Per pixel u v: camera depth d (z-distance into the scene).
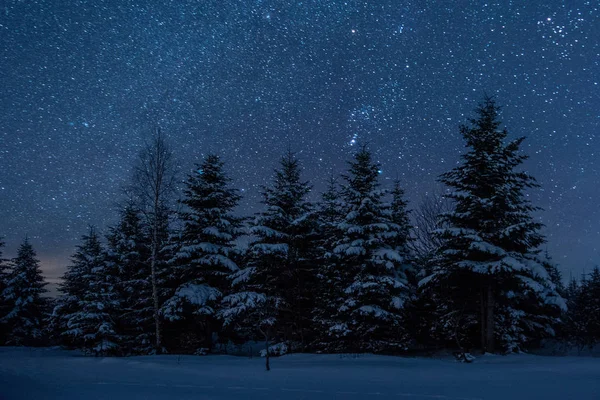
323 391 10.05
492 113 23.33
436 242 35.12
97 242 35.91
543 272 20.95
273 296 24.56
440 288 24.36
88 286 31.41
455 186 23.98
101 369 15.98
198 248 25.95
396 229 25.95
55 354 29.61
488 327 21.31
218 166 28.52
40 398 9.32
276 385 11.27
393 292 24.39
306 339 27.14
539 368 14.66
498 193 21.66
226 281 26.81
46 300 43.50
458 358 19.34
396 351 24.28
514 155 22.59
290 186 26.73
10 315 40.06
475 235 21.48
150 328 28.73
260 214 25.97
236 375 13.79
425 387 10.58
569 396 8.86
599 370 13.66
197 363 17.91
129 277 31.98
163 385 11.40
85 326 28.52
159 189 26.78
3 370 15.79
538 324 23.97
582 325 36.31
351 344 23.89
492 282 21.64
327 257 24.42
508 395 9.09
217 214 27.23
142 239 32.75
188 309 25.84
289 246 25.69
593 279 39.31
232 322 25.70
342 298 24.67
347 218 24.59
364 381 11.98
